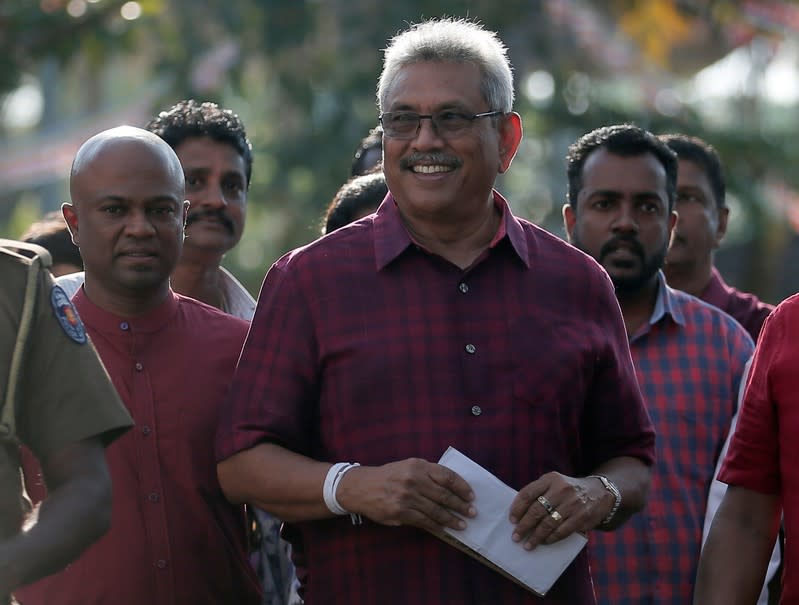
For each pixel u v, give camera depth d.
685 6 27.36
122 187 7.82
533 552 7.20
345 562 7.48
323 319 7.51
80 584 7.74
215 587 8.06
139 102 28.03
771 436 7.62
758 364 7.65
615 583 9.26
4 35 21.34
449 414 7.40
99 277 7.99
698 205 11.26
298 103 27.44
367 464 7.40
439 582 7.34
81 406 6.38
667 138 11.49
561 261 7.77
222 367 8.20
